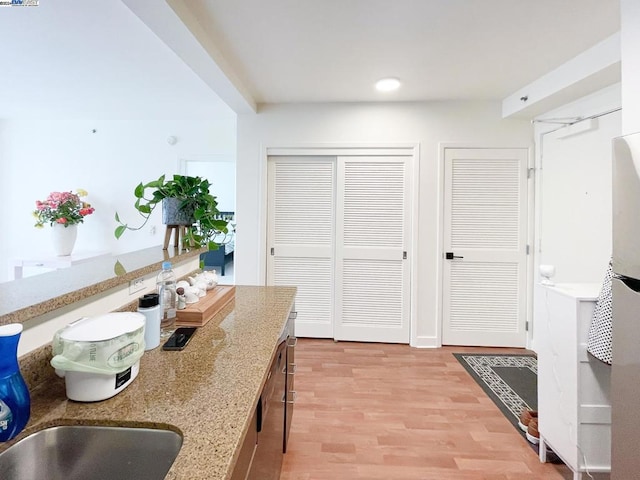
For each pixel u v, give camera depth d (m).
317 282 3.39
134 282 1.34
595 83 2.27
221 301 1.62
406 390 2.40
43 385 0.87
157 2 1.51
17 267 3.72
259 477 0.99
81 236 4.20
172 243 2.12
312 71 2.50
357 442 1.84
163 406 0.79
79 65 2.61
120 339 0.84
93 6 1.82
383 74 2.54
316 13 1.77
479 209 3.17
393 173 3.23
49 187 4.20
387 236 3.28
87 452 0.74
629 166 1.08
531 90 2.70
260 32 1.96
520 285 3.17
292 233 3.38
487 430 1.96
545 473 1.65
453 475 1.62
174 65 2.61
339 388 2.42
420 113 3.16
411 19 1.82
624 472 1.13
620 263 1.14
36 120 4.15
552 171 2.88
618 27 1.90
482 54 2.22
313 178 3.33
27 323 0.85
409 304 3.28
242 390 0.87
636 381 1.08
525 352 3.11
